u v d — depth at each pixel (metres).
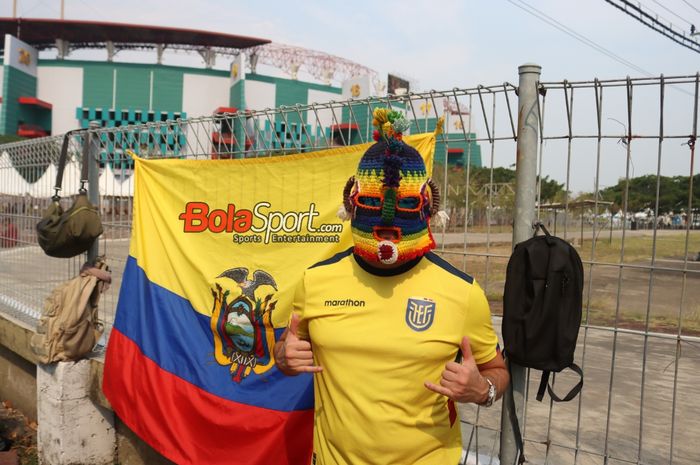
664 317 9.07
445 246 2.88
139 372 3.71
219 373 3.35
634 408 4.98
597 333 7.96
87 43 59.72
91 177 4.59
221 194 3.50
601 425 4.55
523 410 2.48
